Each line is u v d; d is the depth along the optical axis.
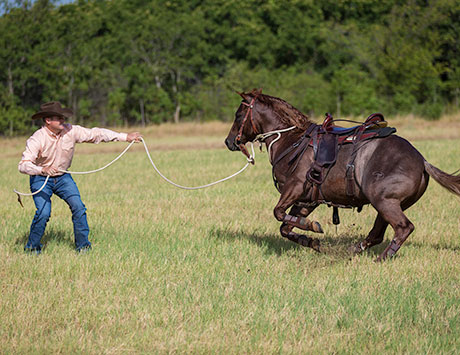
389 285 7.46
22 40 56.78
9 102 54.66
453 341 5.80
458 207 12.88
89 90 61.09
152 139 42.62
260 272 8.17
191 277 7.97
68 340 5.89
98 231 10.87
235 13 72.25
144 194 16.09
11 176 21.83
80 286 7.49
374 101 57.25
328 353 5.67
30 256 8.93
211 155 27.67
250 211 13.02
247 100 9.16
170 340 5.90
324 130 8.36
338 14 76.31
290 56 73.06
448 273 8.00
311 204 8.55
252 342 5.87
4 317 6.48
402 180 7.73
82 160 26.95
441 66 61.44
